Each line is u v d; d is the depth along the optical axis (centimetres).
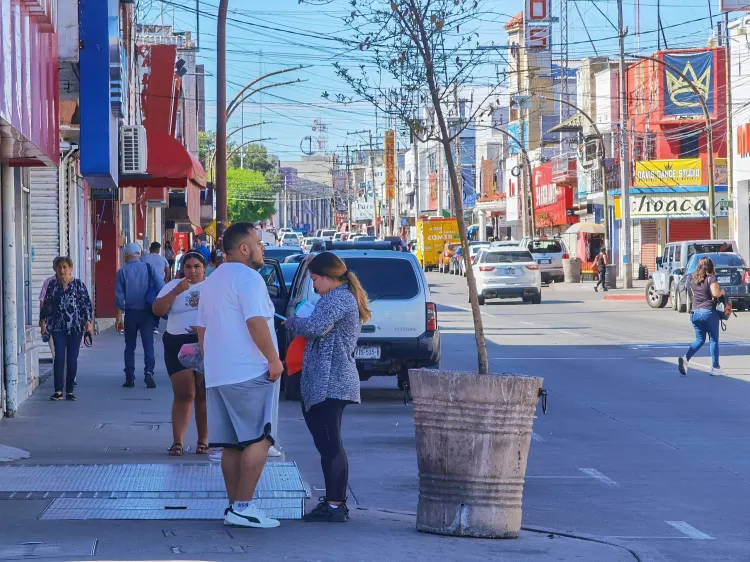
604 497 1931
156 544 1445
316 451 2367
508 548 1488
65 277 2988
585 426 2712
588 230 12306
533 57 13950
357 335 1672
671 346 4812
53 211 3966
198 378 2212
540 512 1812
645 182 10769
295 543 1475
